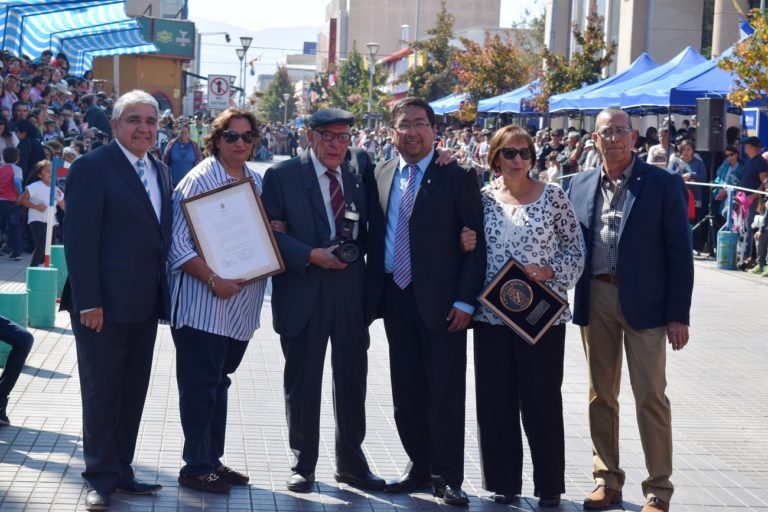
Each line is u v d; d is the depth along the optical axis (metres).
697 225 17.45
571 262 5.56
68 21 26.77
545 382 5.63
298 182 5.74
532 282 5.53
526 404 5.66
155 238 5.39
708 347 10.23
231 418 7.07
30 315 9.79
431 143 5.70
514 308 5.51
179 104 50.50
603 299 5.64
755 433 7.32
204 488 5.62
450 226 5.64
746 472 6.44
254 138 5.75
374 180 5.88
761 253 15.36
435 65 47.78
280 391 7.85
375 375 8.60
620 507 5.72
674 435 7.21
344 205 5.75
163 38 49.09
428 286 5.61
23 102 18.94
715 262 16.67
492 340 5.67
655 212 5.48
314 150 5.77
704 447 6.95
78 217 5.23
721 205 17.33
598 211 5.66
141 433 6.59
